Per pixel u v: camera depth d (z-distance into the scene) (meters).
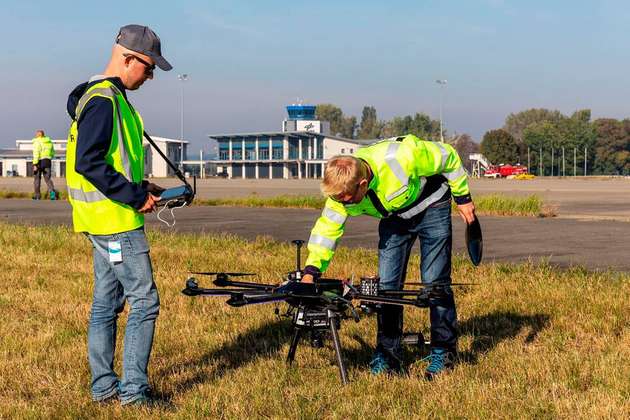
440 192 4.91
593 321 6.21
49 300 7.50
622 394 4.51
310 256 4.66
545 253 10.78
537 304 6.95
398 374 4.97
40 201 25.02
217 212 19.92
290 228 15.02
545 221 16.53
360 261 9.42
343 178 4.23
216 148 132.00
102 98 4.02
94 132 3.99
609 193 32.81
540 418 4.13
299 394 4.52
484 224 15.73
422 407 4.25
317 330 4.80
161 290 7.88
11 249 11.14
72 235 12.36
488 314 6.71
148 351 4.40
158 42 4.23
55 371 5.16
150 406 4.36
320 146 126.38
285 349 5.65
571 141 162.50
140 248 4.29
